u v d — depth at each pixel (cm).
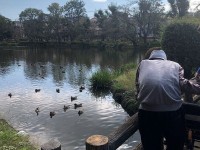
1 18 10550
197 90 284
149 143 291
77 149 948
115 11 6556
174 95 278
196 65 1389
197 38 1361
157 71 287
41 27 9712
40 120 1284
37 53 6050
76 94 1886
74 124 1222
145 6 5762
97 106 1541
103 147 257
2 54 5884
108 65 3494
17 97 1805
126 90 1630
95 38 8319
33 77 2705
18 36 10762
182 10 5181
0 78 2688
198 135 344
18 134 909
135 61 3794
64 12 9431
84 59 4406
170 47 1427
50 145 253
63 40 9600
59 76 2723
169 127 278
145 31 5984
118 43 6569
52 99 1739
